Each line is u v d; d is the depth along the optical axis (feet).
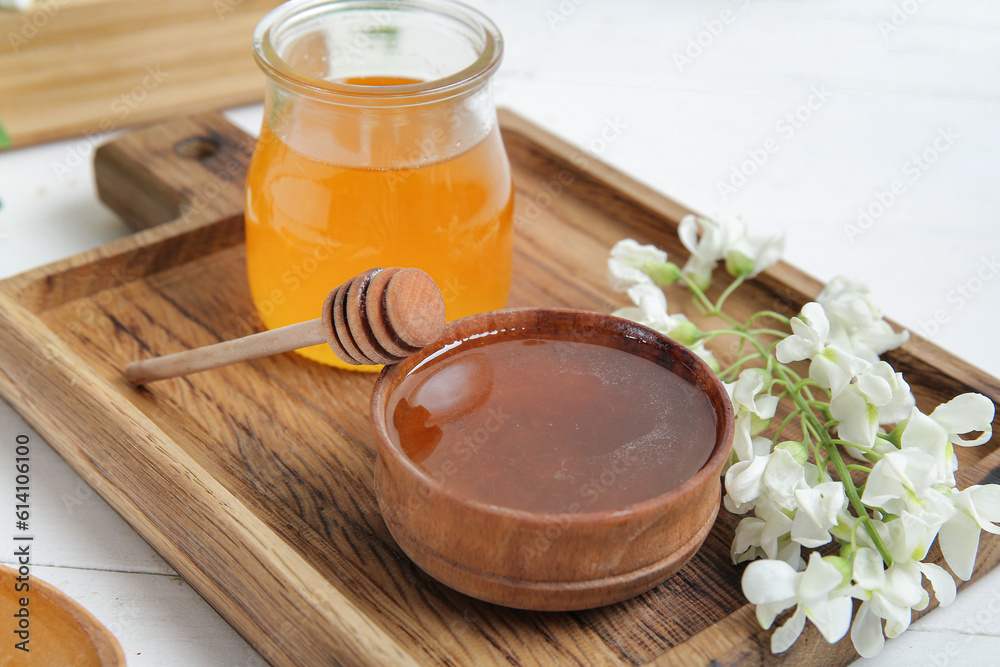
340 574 1.51
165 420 1.65
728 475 1.51
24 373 1.66
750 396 1.54
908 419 1.54
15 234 2.02
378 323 1.46
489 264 1.70
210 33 2.24
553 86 2.48
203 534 1.49
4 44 2.13
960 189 2.23
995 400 1.67
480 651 1.45
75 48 2.17
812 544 1.48
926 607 1.51
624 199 1.97
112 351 1.74
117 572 1.58
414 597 1.49
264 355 1.58
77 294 1.81
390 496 1.46
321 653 1.41
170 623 1.53
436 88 1.58
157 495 1.53
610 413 1.50
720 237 1.79
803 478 1.50
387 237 1.63
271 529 1.52
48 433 1.66
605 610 1.48
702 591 1.50
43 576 1.56
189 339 1.77
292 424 1.66
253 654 1.51
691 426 1.48
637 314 1.69
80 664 1.44
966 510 1.48
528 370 1.54
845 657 1.49
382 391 1.48
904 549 1.45
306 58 1.74
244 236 1.91
